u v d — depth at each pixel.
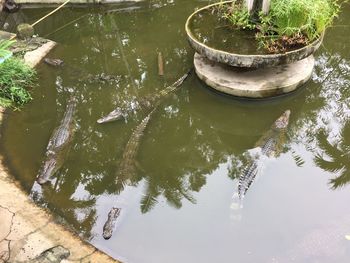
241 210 4.53
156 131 5.81
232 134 5.85
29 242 3.92
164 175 5.09
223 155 5.48
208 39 6.17
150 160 5.32
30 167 5.10
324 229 4.20
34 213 4.34
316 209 4.55
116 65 7.18
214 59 5.91
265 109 6.21
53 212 4.48
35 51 7.36
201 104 6.32
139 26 8.46
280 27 6.04
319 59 7.28
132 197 4.72
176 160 5.34
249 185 4.74
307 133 5.74
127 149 5.34
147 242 4.20
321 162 5.21
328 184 4.90
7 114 5.94
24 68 6.60
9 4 9.12
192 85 6.60
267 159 5.11
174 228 4.37
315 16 5.88
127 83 6.66
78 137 5.64
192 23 6.61
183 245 4.18
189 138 5.74
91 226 4.35
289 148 5.45
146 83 6.63
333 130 5.79
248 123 6.04
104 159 5.31
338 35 7.96
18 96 6.21
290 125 5.88
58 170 5.08
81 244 4.00
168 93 6.31
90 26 8.59
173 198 4.75
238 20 6.36
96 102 6.29
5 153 5.26
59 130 5.59
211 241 4.22
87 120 5.94
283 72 6.31
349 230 4.19
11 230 4.04
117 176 4.95
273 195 4.73
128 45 7.82
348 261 3.95
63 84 6.65
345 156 5.31
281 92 6.09
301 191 4.79
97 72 6.98
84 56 7.49
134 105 6.17
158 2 9.20
